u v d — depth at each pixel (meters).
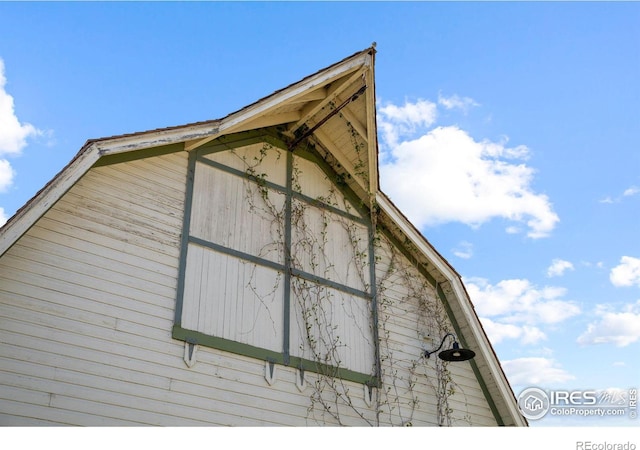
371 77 10.58
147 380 8.32
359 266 11.32
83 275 8.34
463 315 11.80
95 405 7.84
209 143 10.27
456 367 11.61
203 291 9.29
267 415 9.15
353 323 10.78
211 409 8.68
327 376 10.02
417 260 12.07
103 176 8.98
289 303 10.15
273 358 9.56
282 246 10.48
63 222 8.43
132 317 8.51
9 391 7.39
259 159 10.84
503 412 11.69
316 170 11.60
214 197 10.01
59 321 7.96
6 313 7.66
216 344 9.07
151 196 9.34
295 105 10.84
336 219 11.45
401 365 10.99
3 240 7.32
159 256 9.06
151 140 8.84
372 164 11.17
